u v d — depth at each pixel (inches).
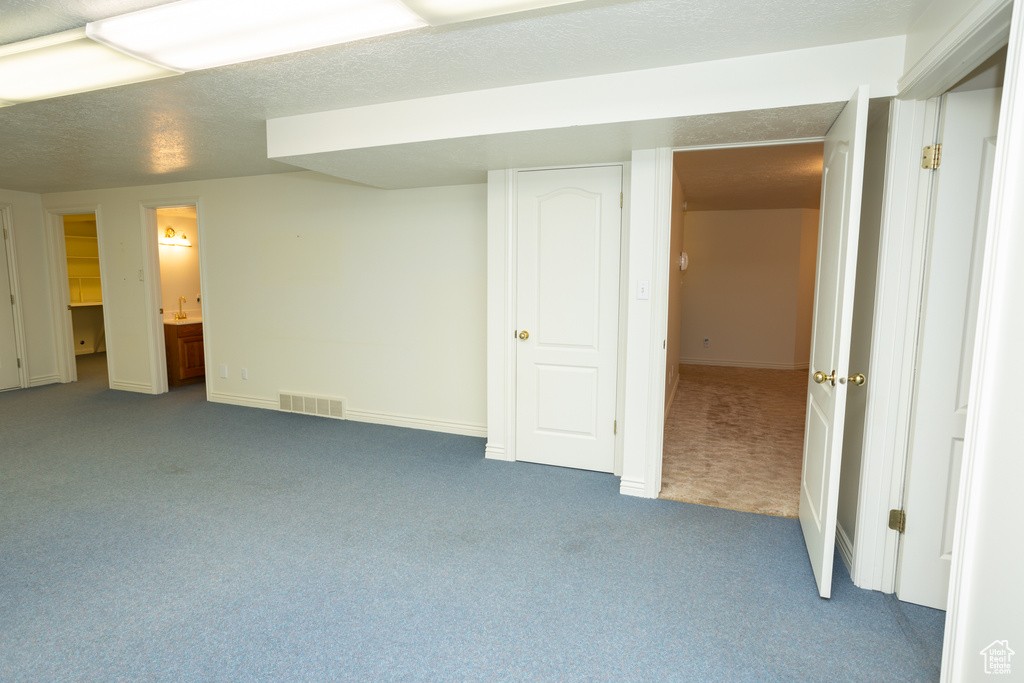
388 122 115.0
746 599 88.4
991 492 49.4
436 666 73.5
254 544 106.0
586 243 137.9
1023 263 45.9
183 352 245.6
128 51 80.9
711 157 164.1
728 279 303.7
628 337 125.4
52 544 105.6
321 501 125.6
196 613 84.7
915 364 84.1
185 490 131.6
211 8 68.2
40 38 77.9
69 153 157.1
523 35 81.7
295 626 81.9
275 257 198.8
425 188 173.0
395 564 99.0
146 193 219.3
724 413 205.2
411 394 183.2
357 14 70.0
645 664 73.9
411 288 178.9
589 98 100.3
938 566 84.7
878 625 81.7
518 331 146.8
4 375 235.3
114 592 90.1
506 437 151.3
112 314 235.3
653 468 127.2
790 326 296.0
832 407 85.4
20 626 81.4
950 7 66.0
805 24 78.2
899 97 82.0
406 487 133.6
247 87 103.3
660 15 75.2
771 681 70.9
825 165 103.6
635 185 121.0
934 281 80.5
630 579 94.3
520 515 118.8
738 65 90.8
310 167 141.0
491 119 107.2
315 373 198.2
